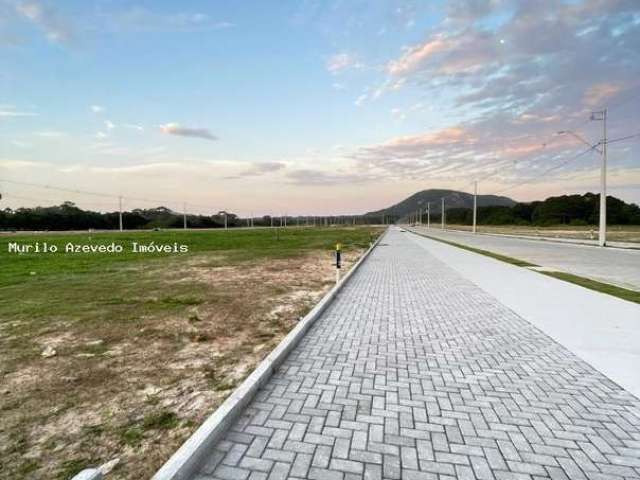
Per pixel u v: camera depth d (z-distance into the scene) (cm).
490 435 269
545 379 365
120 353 449
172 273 1195
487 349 454
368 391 340
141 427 283
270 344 482
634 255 1714
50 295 818
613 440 262
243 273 1177
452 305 697
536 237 3503
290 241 3247
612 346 460
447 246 2434
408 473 228
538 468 232
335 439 264
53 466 238
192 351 456
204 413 304
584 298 743
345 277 993
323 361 416
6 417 300
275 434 270
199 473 228
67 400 329
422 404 316
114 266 1430
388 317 612
